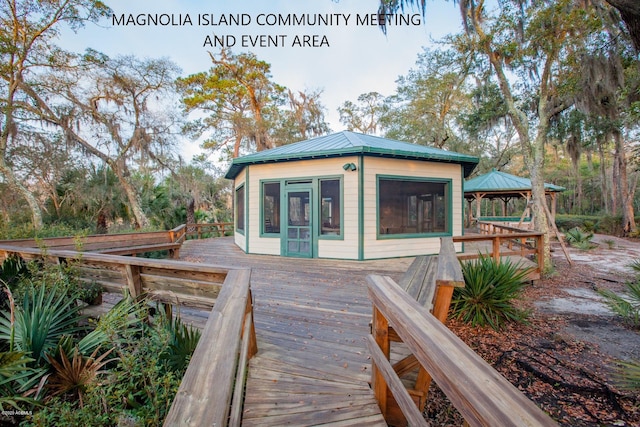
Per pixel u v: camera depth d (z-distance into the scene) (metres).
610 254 11.04
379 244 7.48
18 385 2.12
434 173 8.16
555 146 11.62
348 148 7.07
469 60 8.34
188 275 2.82
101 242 6.20
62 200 13.66
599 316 4.77
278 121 19.70
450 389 0.85
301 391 2.11
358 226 7.28
